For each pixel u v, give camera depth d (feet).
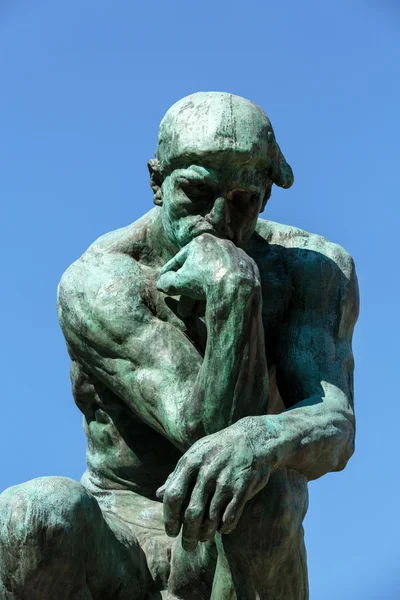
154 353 38.83
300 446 36.88
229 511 35.81
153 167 38.93
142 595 39.34
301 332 39.68
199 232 37.81
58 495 36.96
